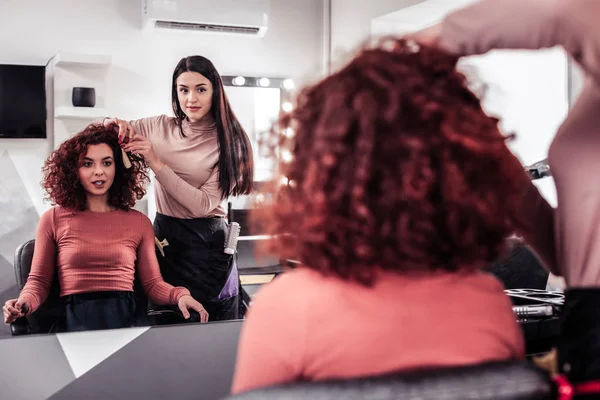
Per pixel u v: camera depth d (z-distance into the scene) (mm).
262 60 4203
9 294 3605
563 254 702
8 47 3701
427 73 560
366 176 504
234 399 491
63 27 3787
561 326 645
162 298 1984
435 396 476
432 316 539
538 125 3004
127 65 3910
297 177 560
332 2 4309
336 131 518
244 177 2391
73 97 3676
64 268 1923
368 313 531
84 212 1982
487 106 601
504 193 544
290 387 484
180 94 2240
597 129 659
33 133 3701
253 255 3617
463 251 538
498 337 559
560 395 512
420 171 500
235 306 2387
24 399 947
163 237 2289
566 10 558
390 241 517
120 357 1132
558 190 700
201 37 4047
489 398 485
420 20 3869
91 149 1939
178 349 1186
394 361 526
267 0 3922
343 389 477
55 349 1170
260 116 4109
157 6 3705
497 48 620
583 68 604
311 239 531
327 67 637
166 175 2148
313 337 529
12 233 3689
